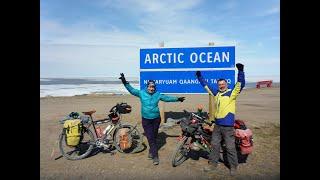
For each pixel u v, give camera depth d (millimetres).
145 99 7492
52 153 8125
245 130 6992
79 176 6586
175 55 11008
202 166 7199
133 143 8352
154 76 11164
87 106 20125
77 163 7477
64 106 20203
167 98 7633
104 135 8062
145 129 7520
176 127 10938
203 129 7336
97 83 78500
